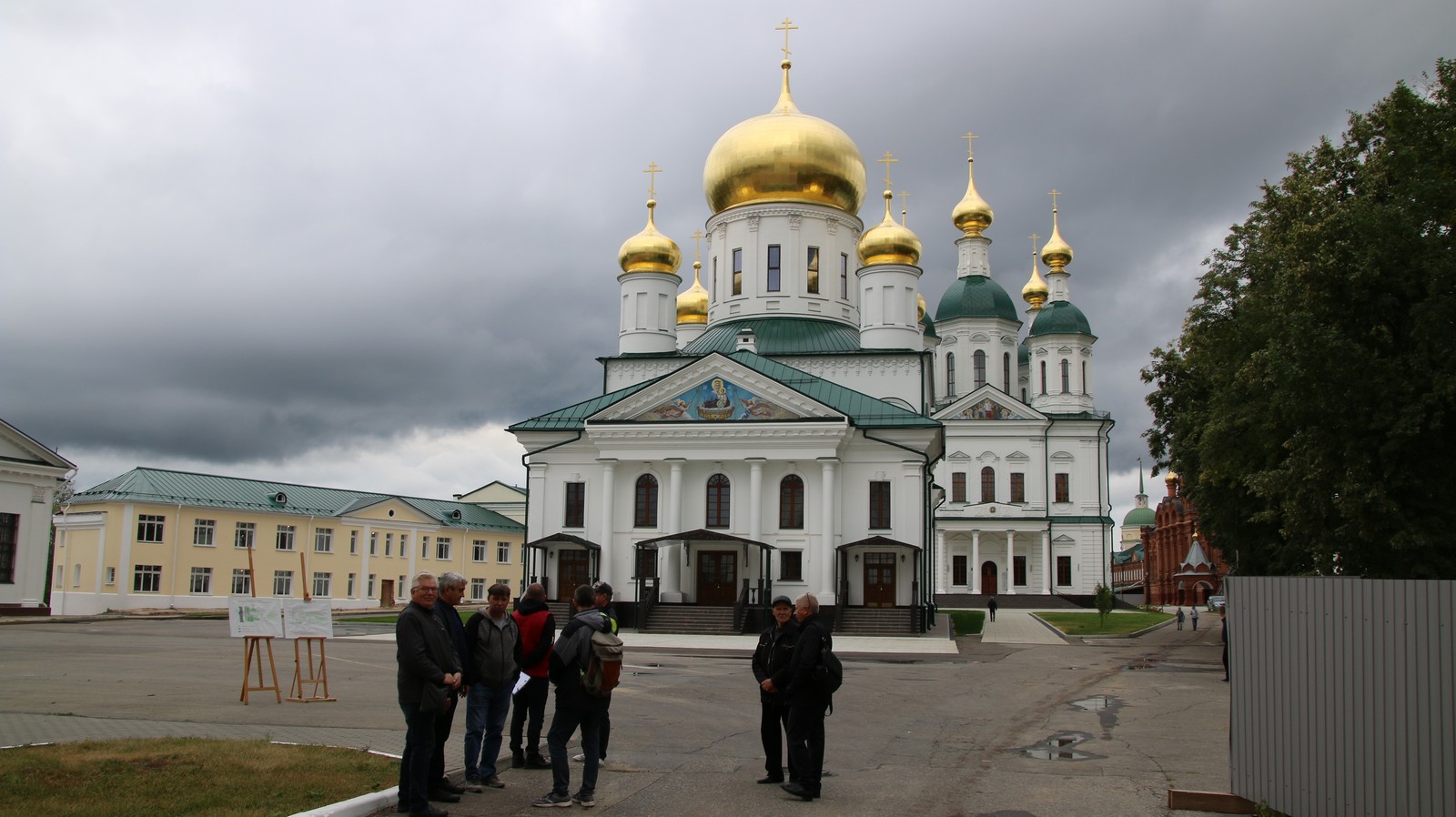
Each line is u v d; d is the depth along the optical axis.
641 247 71.12
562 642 13.16
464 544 93.12
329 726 18.05
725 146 72.25
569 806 12.95
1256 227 39.31
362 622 57.72
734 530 57.25
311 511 79.19
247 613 21.31
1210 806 13.11
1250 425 36.28
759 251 71.12
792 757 13.71
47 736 16.23
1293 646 12.19
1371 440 29.27
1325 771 11.61
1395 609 10.82
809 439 56.16
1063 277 104.75
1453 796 10.13
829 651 13.90
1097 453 96.75
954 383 104.25
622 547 58.38
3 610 54.25
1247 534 44.34
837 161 71.38
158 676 26.30
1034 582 95.88
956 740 18.97
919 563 56.03
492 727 14.20
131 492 69.31
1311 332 28.59
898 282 68.50
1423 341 28.20
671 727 19.70
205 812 11.47
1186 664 37.66
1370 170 30.67
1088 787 14.55
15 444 55.53
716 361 57.22
